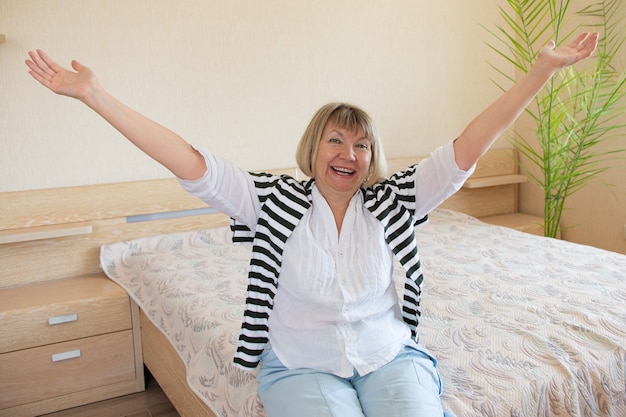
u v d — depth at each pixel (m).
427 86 3.81
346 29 3.51
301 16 3.38
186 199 3.18
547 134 3.52
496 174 4.06
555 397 1.58
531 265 2.60
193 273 2.62
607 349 1.76
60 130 2.91
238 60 3.25
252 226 1.54
